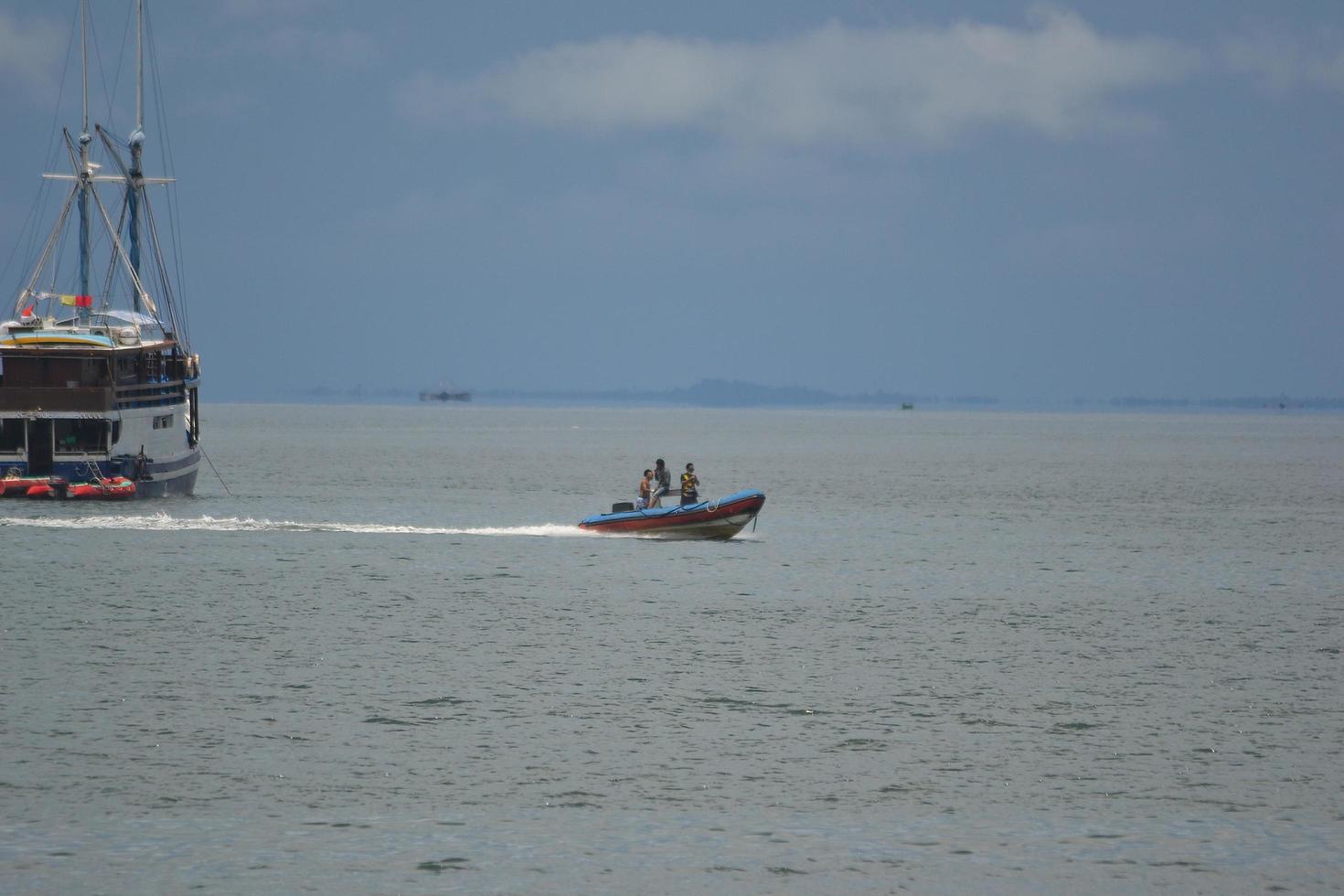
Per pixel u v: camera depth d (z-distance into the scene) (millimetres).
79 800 95188
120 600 170500
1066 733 113750
